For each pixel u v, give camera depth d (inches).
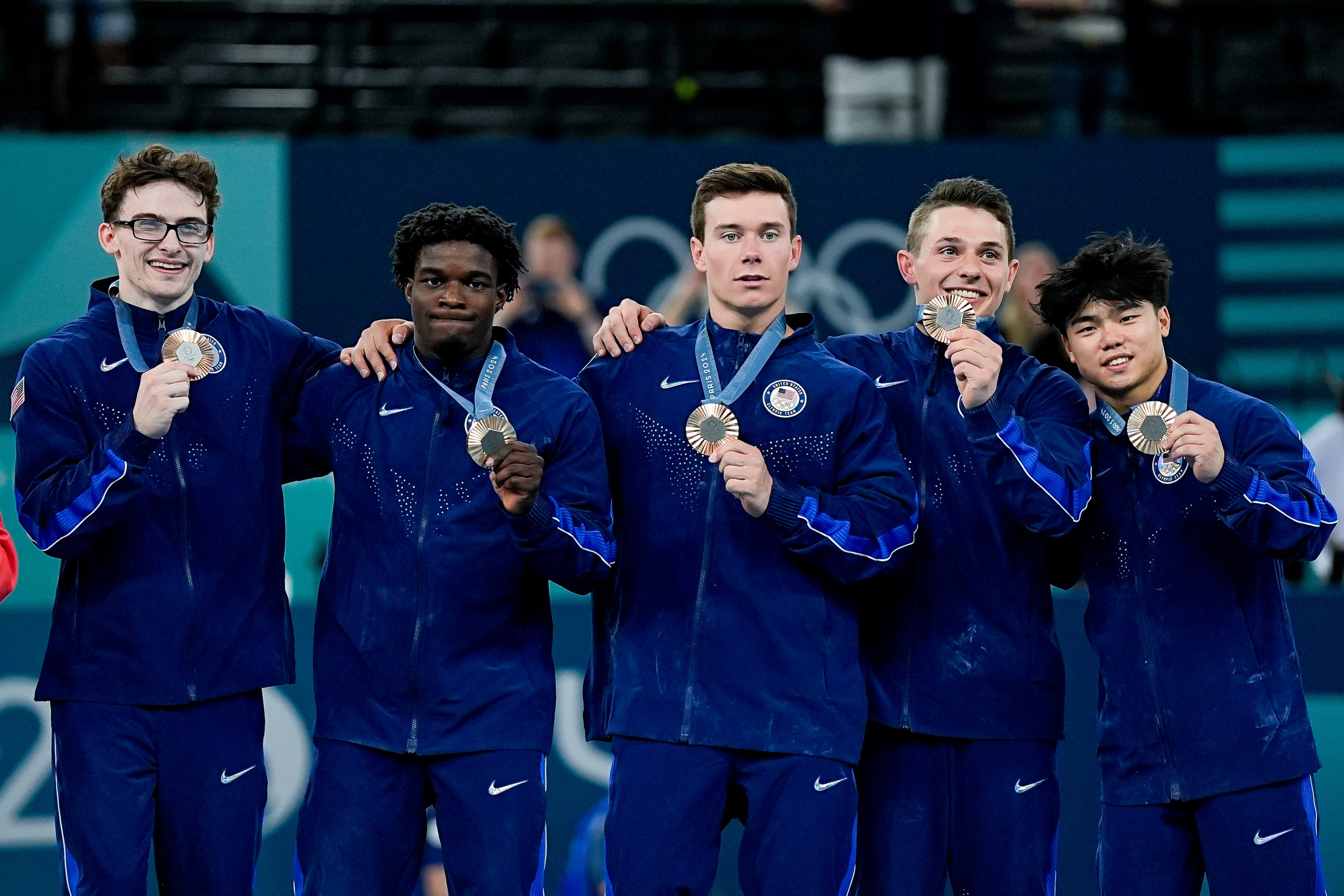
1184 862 368.8
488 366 359.3
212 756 350.0
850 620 363.3
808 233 805.2
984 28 909.2
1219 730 361.1
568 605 511.5
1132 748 369.1
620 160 805.2
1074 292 372.8
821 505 348.8
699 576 357.7
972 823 375.2
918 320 393.4
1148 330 368.5
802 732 350.0
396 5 1045.2
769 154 807.1
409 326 372.8
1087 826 502.3
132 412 335.9
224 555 353.4
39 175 773.3
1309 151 815.1
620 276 804.0
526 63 1042.1
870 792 380.2
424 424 356.5
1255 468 364.8
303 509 730.8
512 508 328.5
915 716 372.5
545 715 356.5
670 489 362.3
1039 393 380.2
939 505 377.1
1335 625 511.5
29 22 997.2
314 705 506.0
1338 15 1026.1
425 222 354.3
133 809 343.3
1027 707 375.2
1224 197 816.9
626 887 350.0
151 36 1042.1
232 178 787.4
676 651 356.5
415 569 350.9
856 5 909.8
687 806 350.0
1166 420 353.7
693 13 1033.5
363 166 794.2
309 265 791.1
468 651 351.6
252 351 365.4
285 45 1042.7
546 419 356.5
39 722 498.6
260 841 359.9
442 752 347.9
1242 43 1035.3
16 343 768.3
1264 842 357.7
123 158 358.9
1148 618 368.5
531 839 349.4
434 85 1000.2
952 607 375.6
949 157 808.9
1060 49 952.3
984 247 384.8
